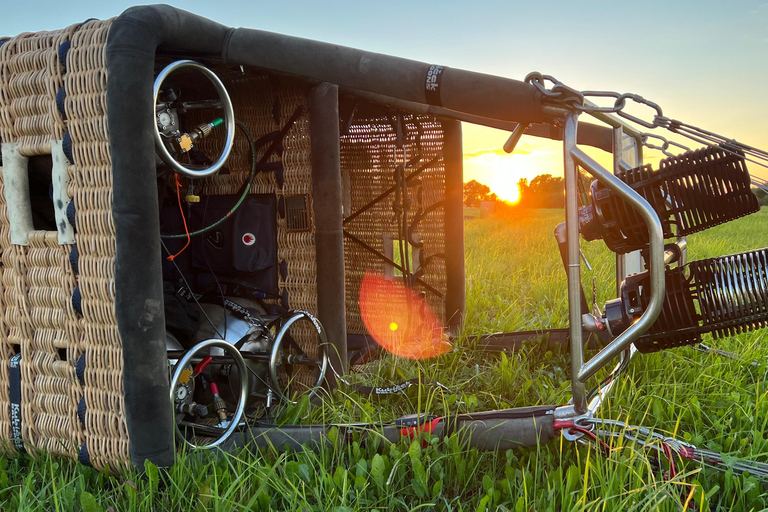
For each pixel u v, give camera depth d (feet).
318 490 7.85
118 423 8.15
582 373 8.29
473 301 15.80
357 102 12.28
